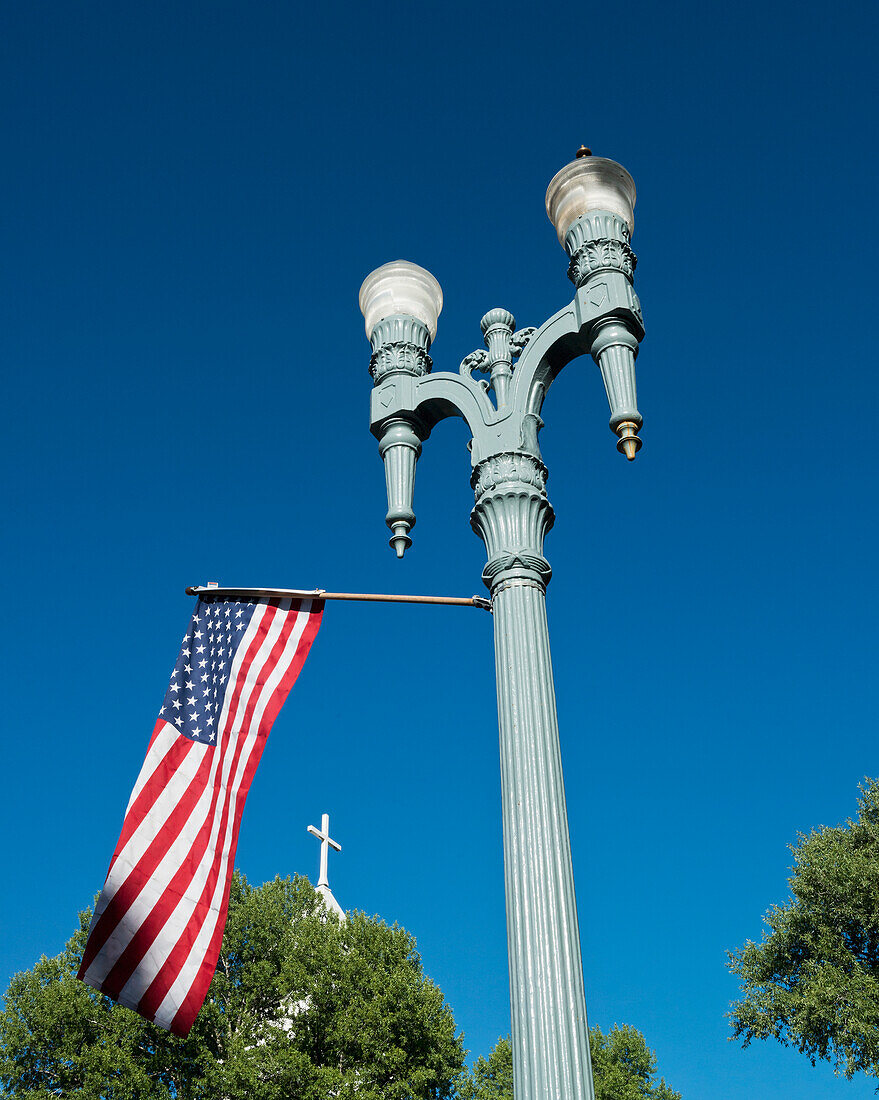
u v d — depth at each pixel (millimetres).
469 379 6449
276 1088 20609
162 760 6512
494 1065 31656
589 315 6109
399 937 24547
